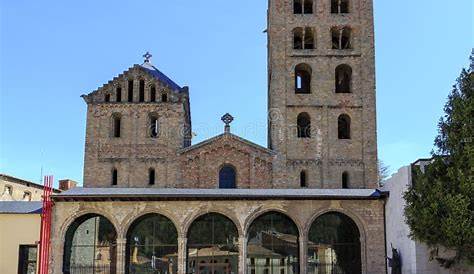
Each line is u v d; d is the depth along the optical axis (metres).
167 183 73.88
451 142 46.88
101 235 61.53
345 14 79.94
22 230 59.47
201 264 60.47
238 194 58.75
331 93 77.50
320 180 74.75
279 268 60.56
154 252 60.56
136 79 76.81
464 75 47.91
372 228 57.78
